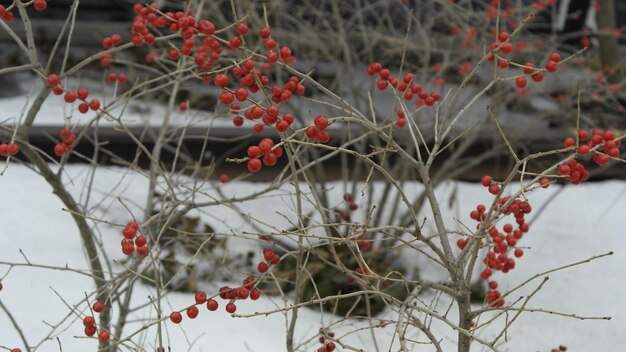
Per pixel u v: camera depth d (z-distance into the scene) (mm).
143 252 2365
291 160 2525
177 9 6703
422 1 6625
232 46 2469
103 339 2479
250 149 2129
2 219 5207
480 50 5805
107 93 7426
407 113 2629
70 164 6379
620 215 6527
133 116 6723
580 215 6500
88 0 8625
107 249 5004
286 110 6629
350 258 4742
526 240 5957
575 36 7965
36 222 5250
